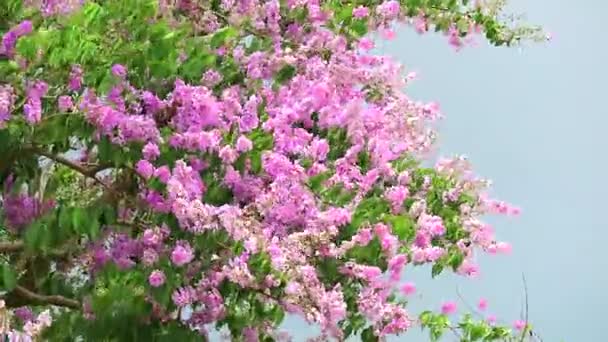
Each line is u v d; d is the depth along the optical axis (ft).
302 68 32.35
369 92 33.60
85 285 28.81
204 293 27.55
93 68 25.90
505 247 33.86
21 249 28.76
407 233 30.76
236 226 26.61
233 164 28.12
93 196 29.66
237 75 31.17
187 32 28.86
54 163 29.53
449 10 38.73
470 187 34.47
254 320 28.53
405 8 37.63
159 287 26.89
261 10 32.81
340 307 27.27
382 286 30.25
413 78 33.91
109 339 27.50
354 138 31.60
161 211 26.99
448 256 33.47
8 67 25.21
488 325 34.30
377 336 30.17
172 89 27.66
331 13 34.14
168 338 27.63
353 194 30.68
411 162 33.88
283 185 28.55
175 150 27.17
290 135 29.84
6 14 26.30
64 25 26.27
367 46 33.73
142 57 26.23
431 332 33.53
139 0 26.21
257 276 27.20
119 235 28.07
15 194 27.86
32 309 30.99
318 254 28.91
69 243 28.53
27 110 25.09
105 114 25.94
